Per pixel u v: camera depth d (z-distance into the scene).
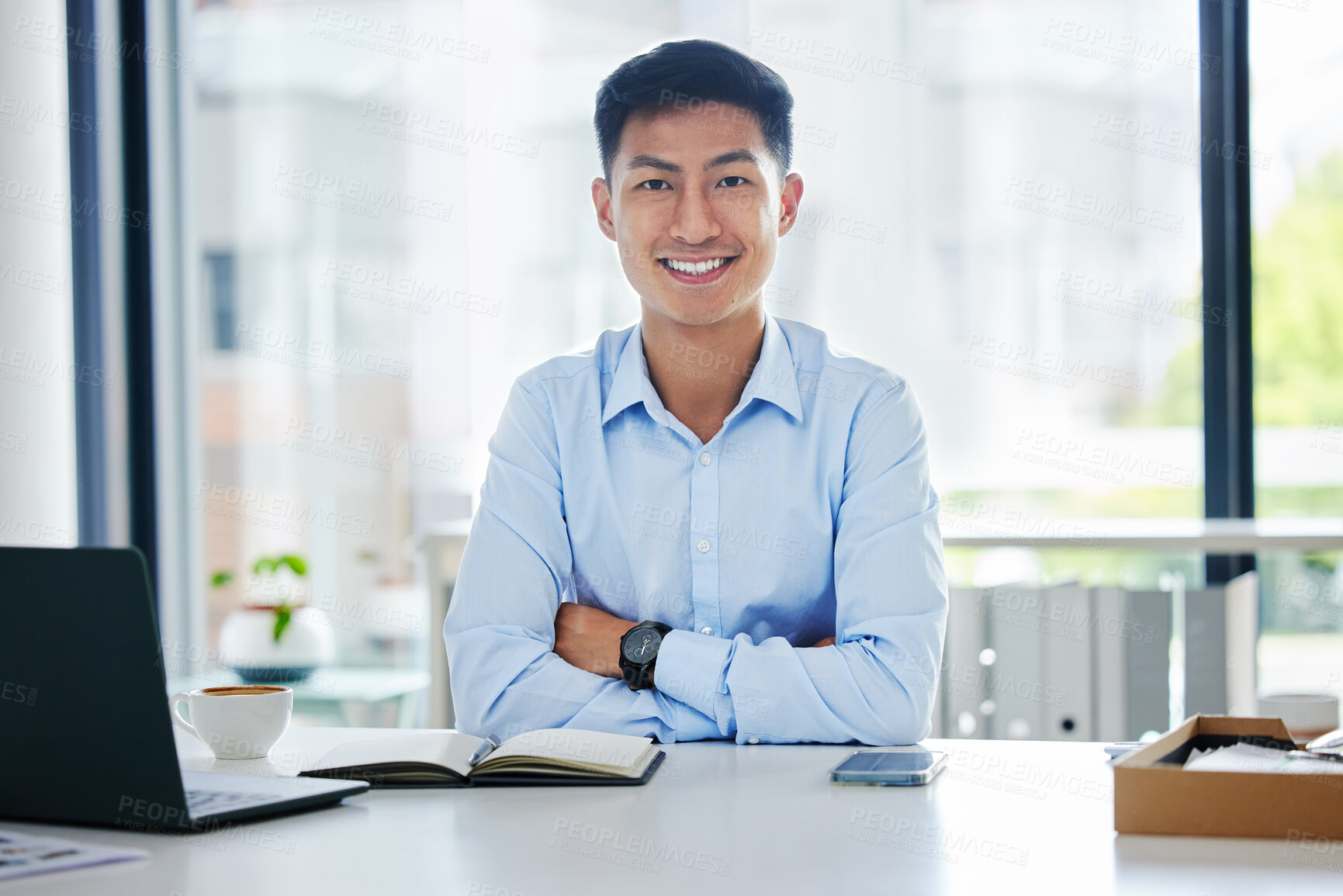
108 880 0.77
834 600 1.59
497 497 1.55
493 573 1.50
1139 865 0.78
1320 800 0.83
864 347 2.78
